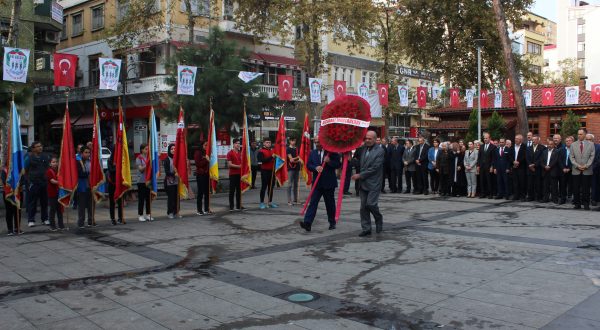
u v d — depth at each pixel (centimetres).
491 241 880
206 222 1166
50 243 935
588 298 557
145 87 3194
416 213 1259
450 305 543
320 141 1008
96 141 1136
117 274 702
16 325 508
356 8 2409
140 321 514
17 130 1046
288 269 711
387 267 710
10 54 1082
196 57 2027
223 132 2059
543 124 3130
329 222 1038
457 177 1658
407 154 1786
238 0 2623
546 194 1456
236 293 603
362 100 980
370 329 480
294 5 2419
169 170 1242
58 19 3014
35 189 1139
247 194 1822
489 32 3000
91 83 3750
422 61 3300
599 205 1388
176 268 731
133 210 1426
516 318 499
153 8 2906
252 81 2006
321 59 2600
